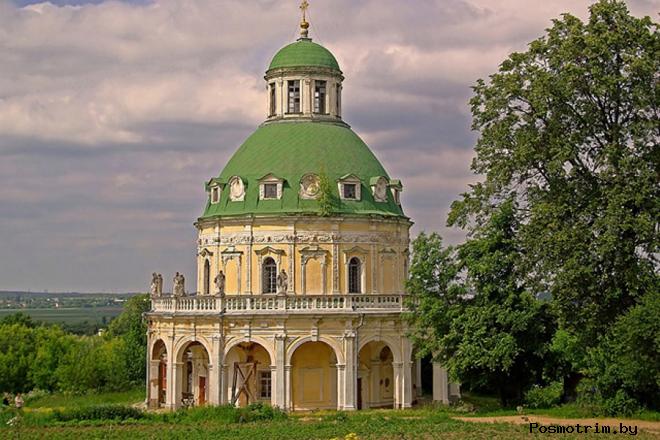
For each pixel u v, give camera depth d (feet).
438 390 242.17
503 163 187.11
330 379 243.60
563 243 170.60
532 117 182.70
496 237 204.54
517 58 187.52
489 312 202.49
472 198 203.21
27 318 507.30
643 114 175.94
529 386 215.51
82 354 359.46
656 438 152.15
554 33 183.21
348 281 249.14
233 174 258.57
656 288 172.65
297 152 255.09
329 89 270.05
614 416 182.39
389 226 256.73
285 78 268.62
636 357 168.45
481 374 211.00
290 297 232.94
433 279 215.31
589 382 193.67
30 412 213.05
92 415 201.77
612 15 177.78
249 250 248.73
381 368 255.29
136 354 355.36
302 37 278.26
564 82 175.22
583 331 184.03
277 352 230.89
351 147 261.65
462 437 155.74
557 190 180.45
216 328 234.99
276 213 246.06
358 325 234.99
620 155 173.68
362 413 210.79
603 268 176.04
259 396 242.17
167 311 249.14
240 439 163.53
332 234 247.70
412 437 157.89
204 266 261.85
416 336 229.66
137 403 275.59
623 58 172.65
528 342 205.87
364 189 255.29
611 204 168.76
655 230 172.96
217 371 233.96
